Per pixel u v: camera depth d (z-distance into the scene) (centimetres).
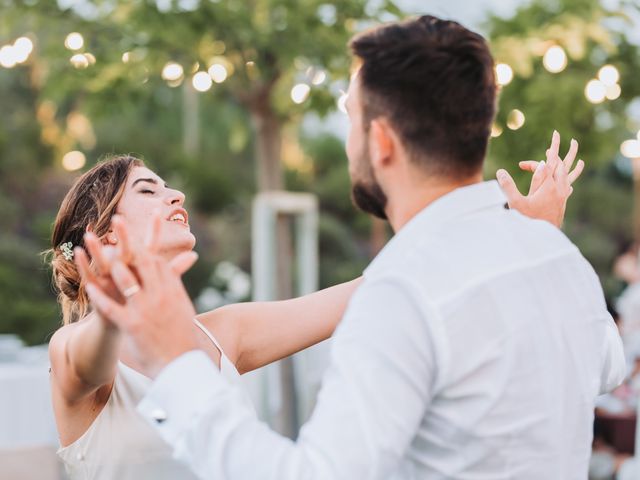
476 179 123
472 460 114
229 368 185
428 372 111
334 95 446
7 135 1276
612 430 480
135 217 198
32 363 500
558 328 120
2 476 397
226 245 1403
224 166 1529
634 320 538
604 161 489
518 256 120
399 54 118
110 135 1391
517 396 114
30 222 1280
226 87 474
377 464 105
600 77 420
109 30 429
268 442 109
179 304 115
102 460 176
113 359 141
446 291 112
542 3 450
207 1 406
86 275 114
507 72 351
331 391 109
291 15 418
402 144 120
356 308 113
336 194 1504
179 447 113
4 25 428
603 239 1461
